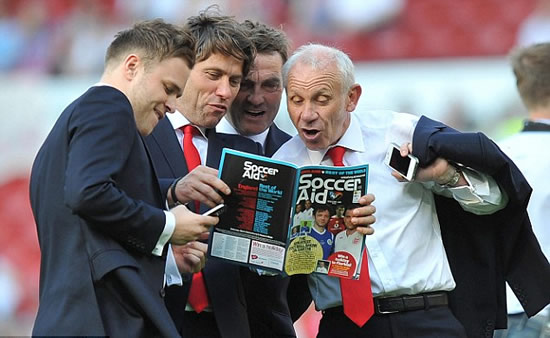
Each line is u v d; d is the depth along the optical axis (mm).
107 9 44156
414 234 13680
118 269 11305
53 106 42000
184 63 12109
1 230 40469
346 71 13375
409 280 13477
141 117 12062
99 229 11445
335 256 13039
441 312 13648
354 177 12844
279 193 12664
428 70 39969
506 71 39125
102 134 11250
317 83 13141
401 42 42281
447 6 42562
